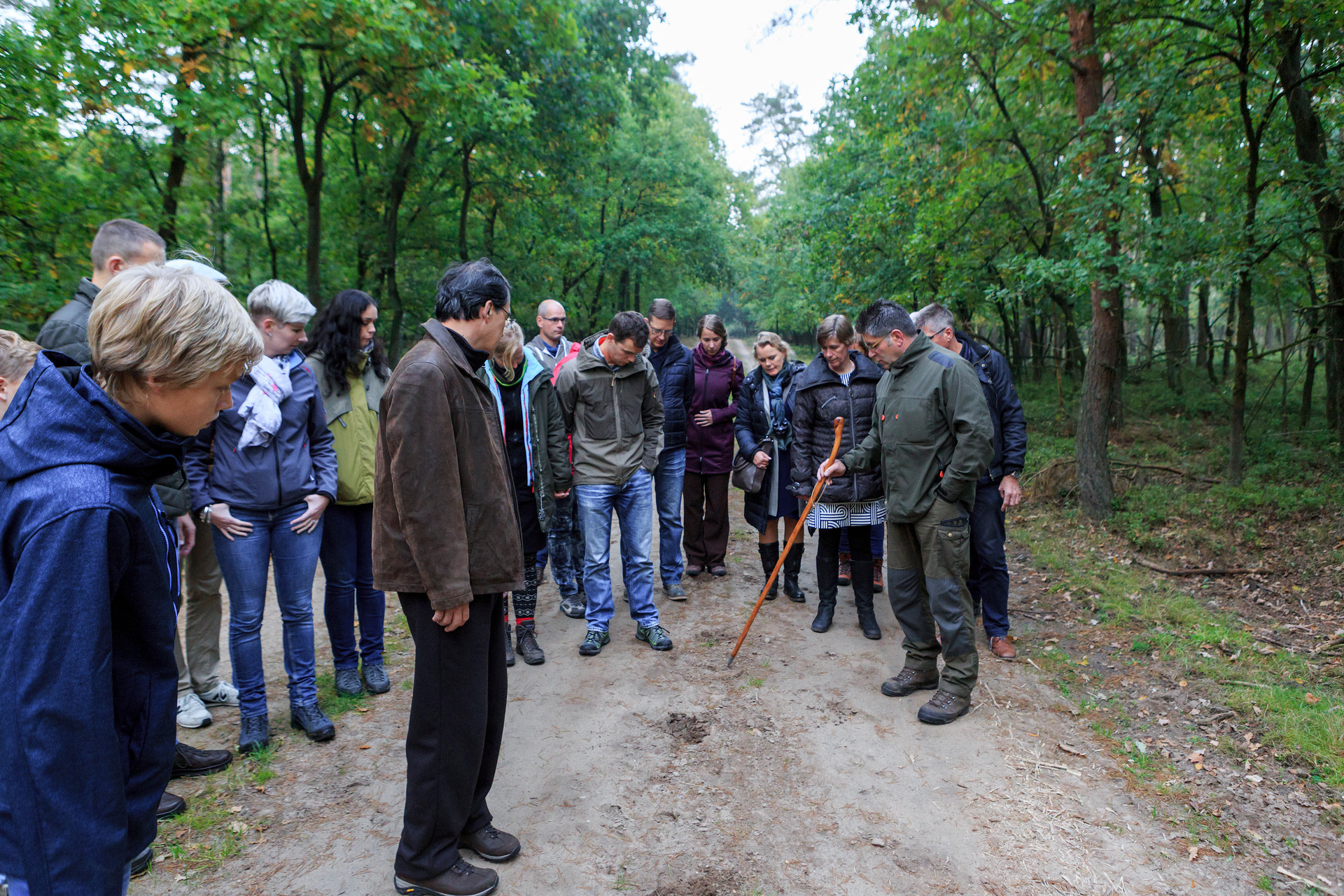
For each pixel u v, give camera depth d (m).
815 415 4.18
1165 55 6.83
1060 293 10.73
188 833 2.42
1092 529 6.24
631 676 3.67
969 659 3.21
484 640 2.12
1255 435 8.82
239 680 2.88
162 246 2.60
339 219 13.95
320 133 10.07
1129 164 6.45
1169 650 3.84
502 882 2.22
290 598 2.99
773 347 4.63
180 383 1.08
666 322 4.66
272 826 2.47
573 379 3.89
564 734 3.11
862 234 12.32
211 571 3.18
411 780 2.08
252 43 7.84
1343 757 2.78
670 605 4.69
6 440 1.02
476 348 2.13
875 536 4.98
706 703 3.38
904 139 10.69
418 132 12.29
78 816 0.98
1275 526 5.73
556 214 16.42
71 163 8.60
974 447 3.00
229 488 2.77
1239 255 6.24
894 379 3.33
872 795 2.68
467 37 10.67
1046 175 10.66
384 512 2.03
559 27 11.48
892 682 3.45
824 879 2.25
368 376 3.36
